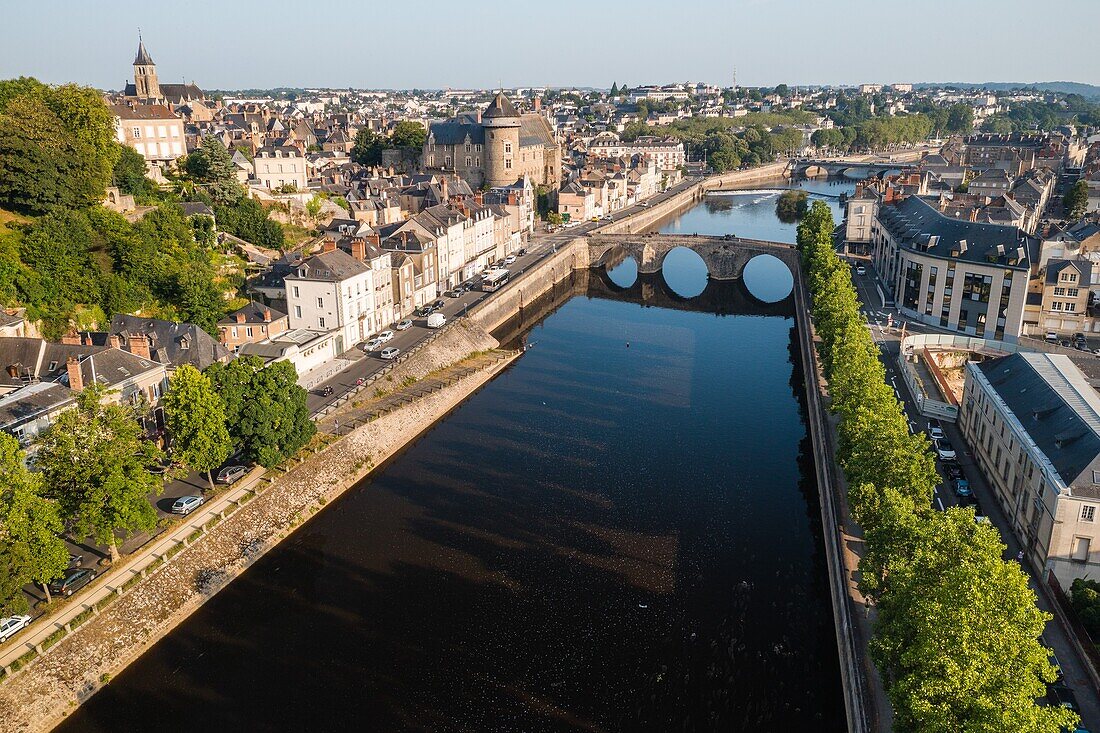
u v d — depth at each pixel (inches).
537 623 3221.0
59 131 5398.6
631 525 3924.7
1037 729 1898.4
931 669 2113.7
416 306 6845.5
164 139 7721.5
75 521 3132.4
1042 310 6432.1
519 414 5260.8
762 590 3447.3
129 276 5172.2
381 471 4446.4
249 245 6776.6
